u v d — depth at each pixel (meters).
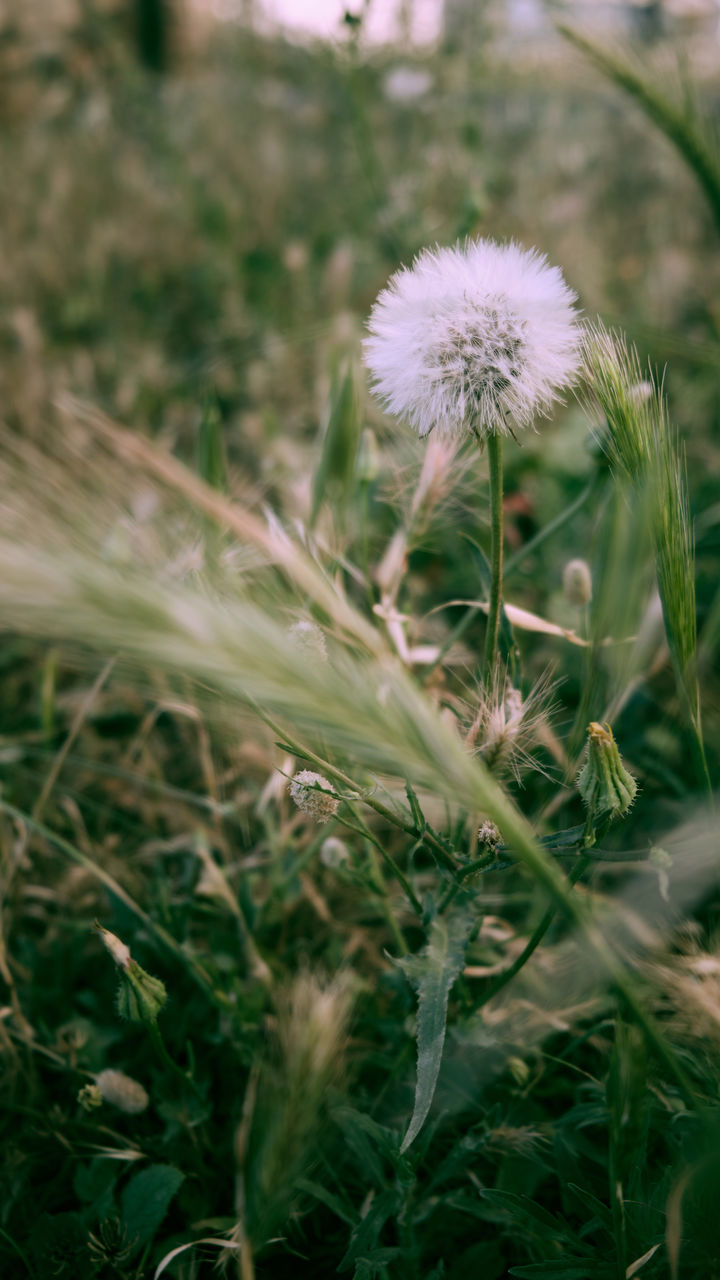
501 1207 0.30
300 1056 0.25
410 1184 0.29
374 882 0.33
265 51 1.37
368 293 0.75
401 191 0.81
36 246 0.87
